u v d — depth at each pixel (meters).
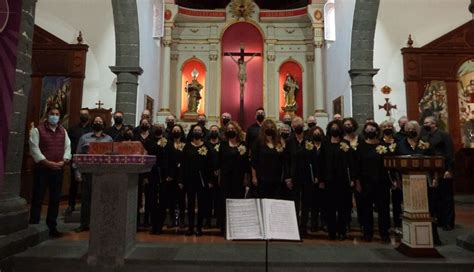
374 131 4.65
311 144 4.89
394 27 8.85
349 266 3.58
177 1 12.44
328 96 10.52
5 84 3.80
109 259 3.61
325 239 4.71
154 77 10.49
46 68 8.64
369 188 4.54
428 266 3.58
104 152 3.75
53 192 4.66
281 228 2.44
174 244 4.30
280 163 4.67
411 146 4.65
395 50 8.78
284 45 12.41
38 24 8.77
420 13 8.87
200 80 12.43
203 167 4.90
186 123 11.77
